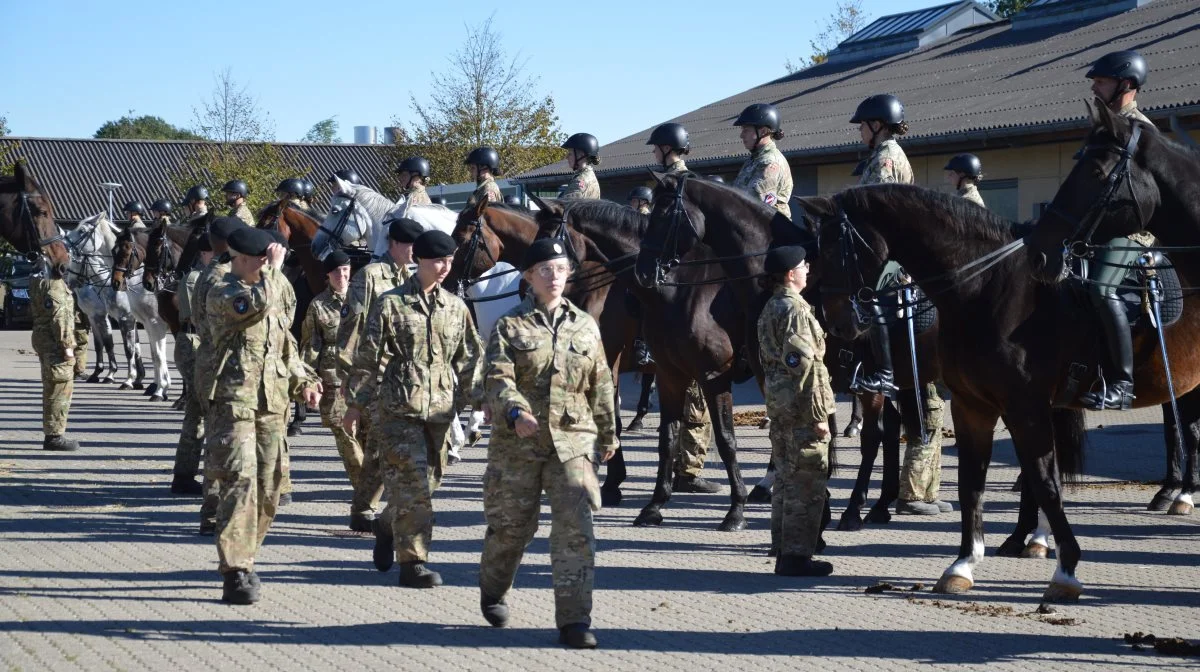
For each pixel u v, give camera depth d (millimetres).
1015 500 10602
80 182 51438
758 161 9938
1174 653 5918
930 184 20547
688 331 9148
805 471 7582
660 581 7547
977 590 7305
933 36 29828
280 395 7066
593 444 6047
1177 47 19641
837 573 7781
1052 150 18531
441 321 7223
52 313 13148
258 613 6676
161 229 16219
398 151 44438
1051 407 7051
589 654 5914
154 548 8375
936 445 9977
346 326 7824
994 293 7008
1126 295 7656
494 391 5910
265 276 6867
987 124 18625
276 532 9039
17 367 25344
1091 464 12438
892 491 9547
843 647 6051
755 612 6762
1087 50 21938
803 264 7559
